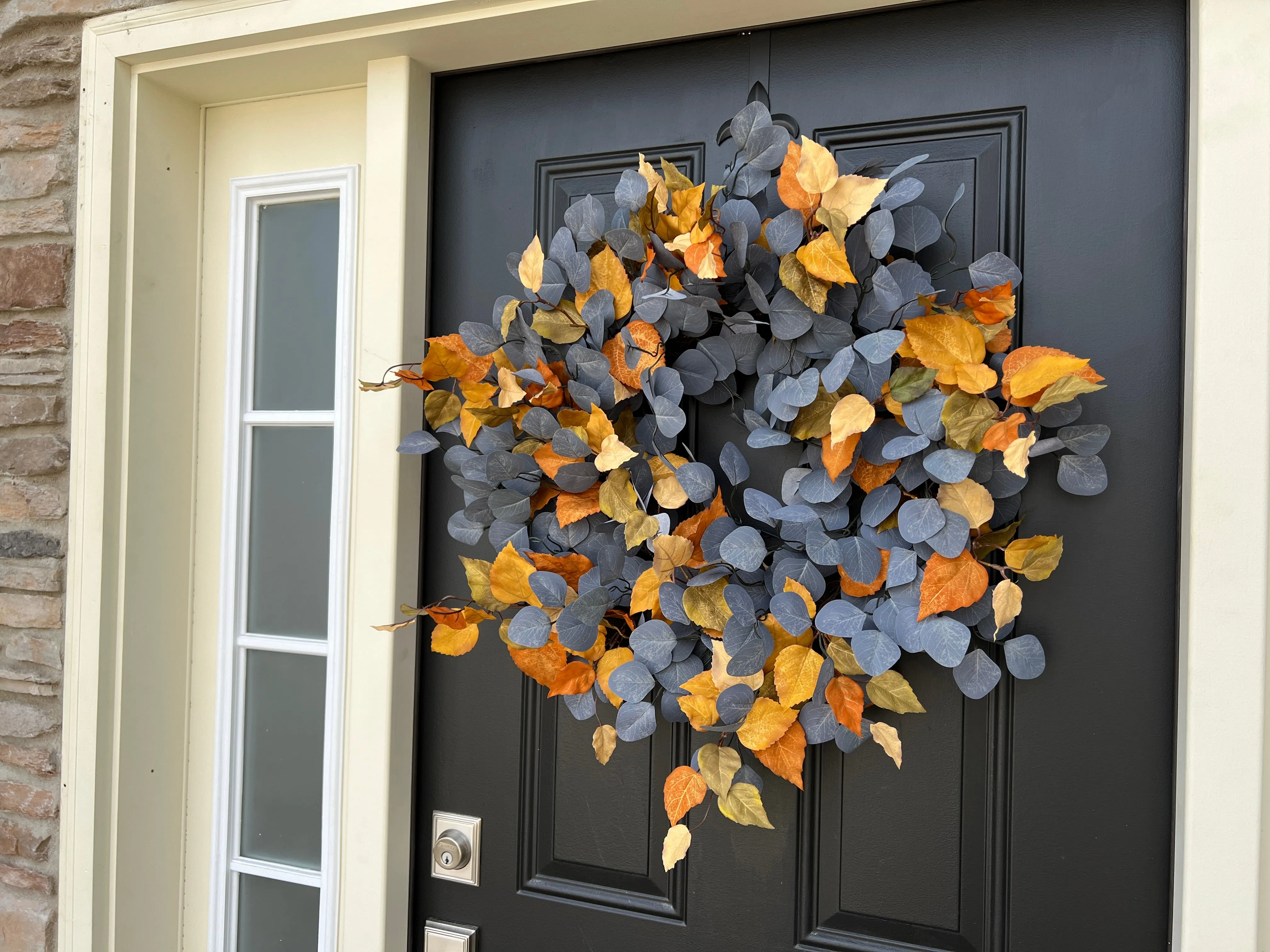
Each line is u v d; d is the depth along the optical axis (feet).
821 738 2.87
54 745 3.77
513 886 3.62
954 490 2.70
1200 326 2.65
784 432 2.90
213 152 4.04
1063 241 3.00
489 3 3.22
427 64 3.66
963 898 3.09
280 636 4.00
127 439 3.75
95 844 3.66
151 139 3.84
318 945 3.91
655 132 3.49
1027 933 3.01
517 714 3.62
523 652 3.20
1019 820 3.02
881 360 2.62
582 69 3.60
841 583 3.02
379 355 3.55
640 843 3.47
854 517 3.10
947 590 2.69
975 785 3.08
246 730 4.02
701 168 3.43
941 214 3.12
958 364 2.63
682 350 3.27
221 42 3.54
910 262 2.84
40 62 3.81
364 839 3.52
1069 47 3.01
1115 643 2.93
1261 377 2.59
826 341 2.86
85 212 3.73
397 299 3.54
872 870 3.19
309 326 3.99
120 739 3.74
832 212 2.69
